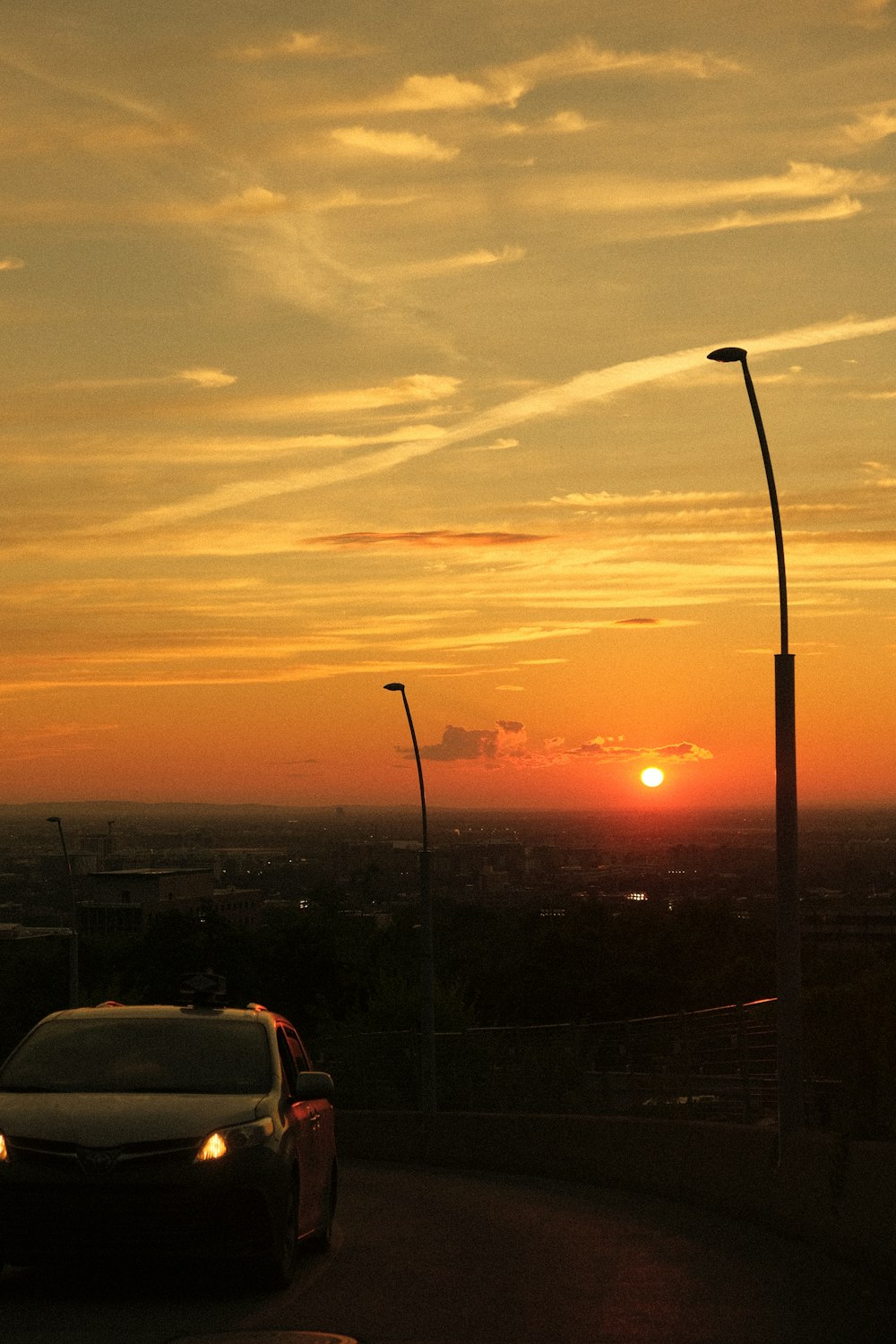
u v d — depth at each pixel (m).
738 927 73.75
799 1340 8.70
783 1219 13.84
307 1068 13.11
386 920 95.69
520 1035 29.70
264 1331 8.68
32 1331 8.56
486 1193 19.77
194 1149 9.69
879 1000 14.21
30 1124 9.77
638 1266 11.73
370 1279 11.02
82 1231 9.43
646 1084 22.97
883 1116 13.11
